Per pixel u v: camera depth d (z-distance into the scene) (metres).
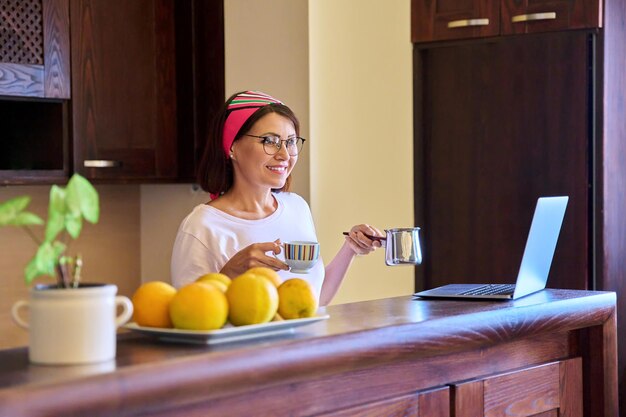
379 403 1.80
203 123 3.74
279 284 1.80
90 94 3.45
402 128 4.01
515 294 2.19
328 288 2.78
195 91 3.74
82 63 3.42
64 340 1.39
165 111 3.67
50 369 1.37
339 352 1.63
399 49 3.99
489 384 2.05
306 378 1.59
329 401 1.71
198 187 3.93
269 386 1.54
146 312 1.64
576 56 3.43
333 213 4.05
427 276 3.79
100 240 4.04
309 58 3.95
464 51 3.64
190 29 3.72
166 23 3.67
